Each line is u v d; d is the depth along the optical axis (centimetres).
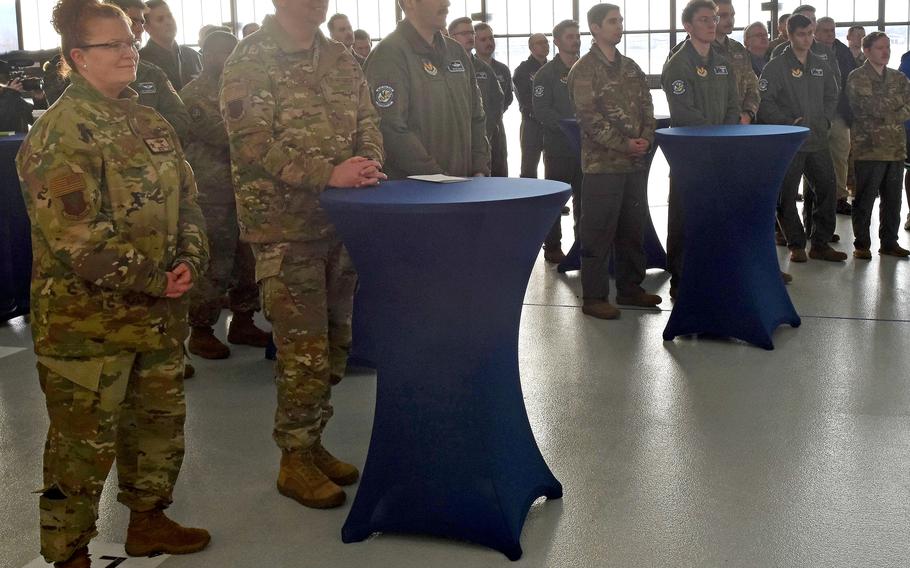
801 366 375
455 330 223
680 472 276
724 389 351
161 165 208
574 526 244
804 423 312
